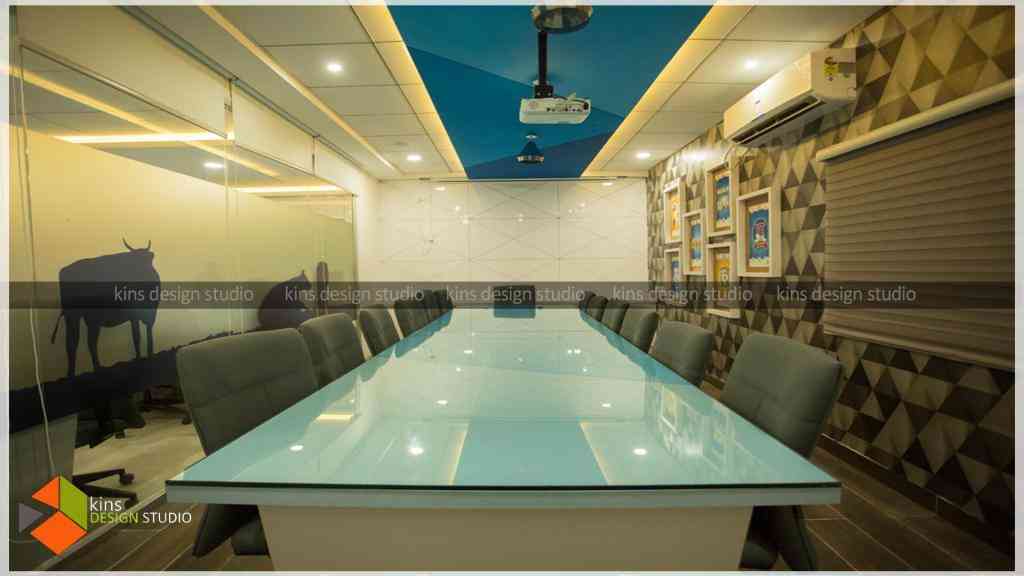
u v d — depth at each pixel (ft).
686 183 18.52
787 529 3.94
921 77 7.96
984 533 6.86
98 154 7.68
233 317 11.60
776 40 10.11
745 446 3.94
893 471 8.56
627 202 24.39
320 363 7.02
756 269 13.24
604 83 12.14
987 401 6.88
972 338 7.02
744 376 5.31
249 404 4.94
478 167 22.12
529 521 3.42
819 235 10.62
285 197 14.51
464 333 11.12
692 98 13.48
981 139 6.88
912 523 7.34
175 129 9.61
